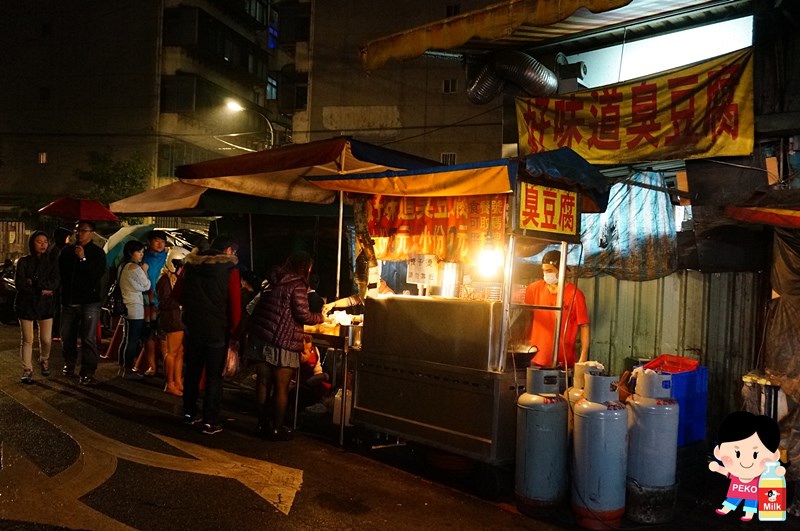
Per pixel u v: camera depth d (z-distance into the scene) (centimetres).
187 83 2967
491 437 479
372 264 629
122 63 3028
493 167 475
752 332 620
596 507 426
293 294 592
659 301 693
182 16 2988
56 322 1188
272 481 488
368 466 540
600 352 732
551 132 781
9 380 787
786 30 632
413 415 536
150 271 880
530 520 442
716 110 666
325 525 414
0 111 3142
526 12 681
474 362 494
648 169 749
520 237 491
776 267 541
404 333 546
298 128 2692
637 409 447
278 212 896
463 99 2561
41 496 433
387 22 2636
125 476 478
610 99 738
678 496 506
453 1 2588
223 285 601
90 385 784
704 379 565
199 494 452
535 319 592
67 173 3081
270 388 612
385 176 562
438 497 477
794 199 552
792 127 627
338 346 608
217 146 3186
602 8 623
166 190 934
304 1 2831
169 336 770
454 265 580
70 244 806
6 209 2948
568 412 459
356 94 2647
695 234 648
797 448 507
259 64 3562
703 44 818
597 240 730
